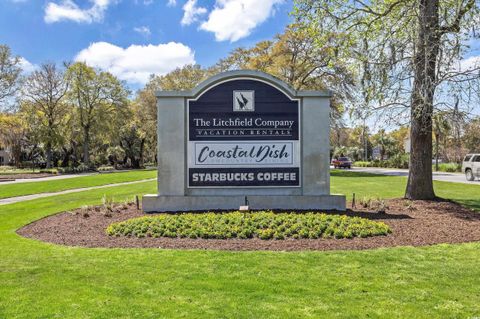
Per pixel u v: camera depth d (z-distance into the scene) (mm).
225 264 5895
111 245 7324
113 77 54469
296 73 33812
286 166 11234
